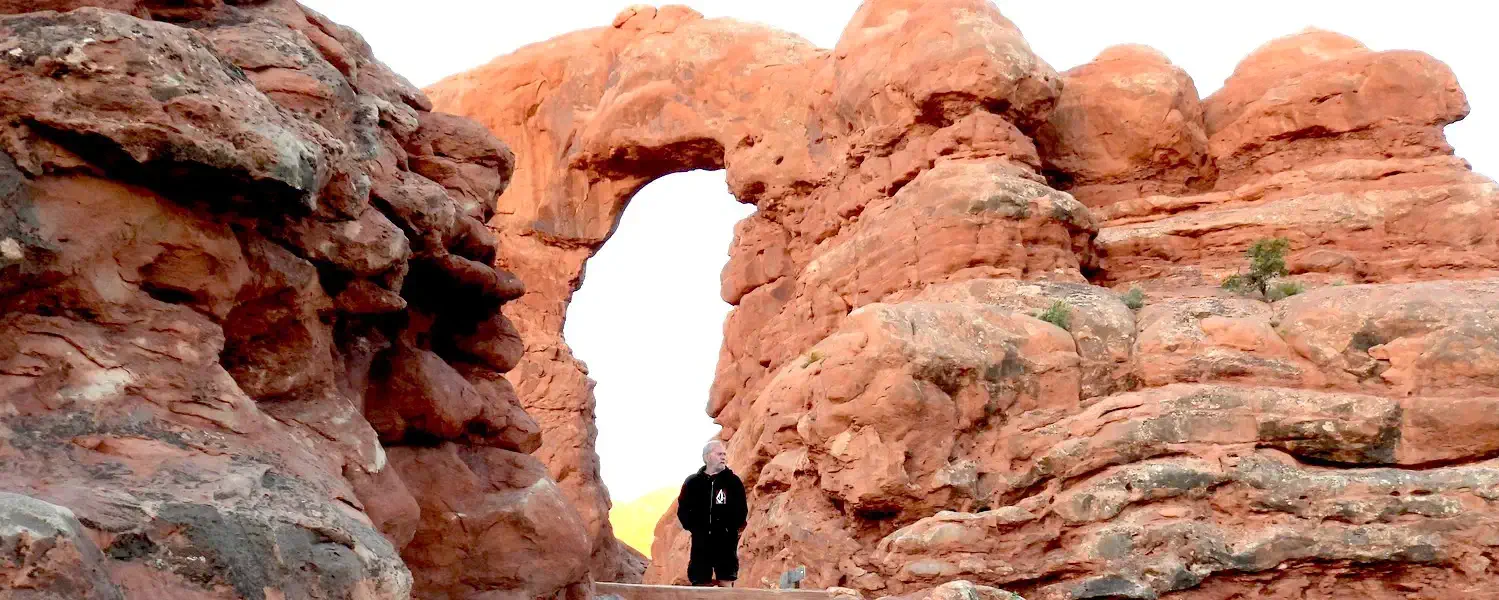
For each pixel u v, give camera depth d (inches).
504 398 493.7
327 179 332.2
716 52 1485.0
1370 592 796.6
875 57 1285.7
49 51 271.3
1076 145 1318.9
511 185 1576.0
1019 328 947.3
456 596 406.3
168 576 232.8
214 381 290.4
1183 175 1304.1
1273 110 1282.0
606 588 514.6
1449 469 818.8
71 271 272.1
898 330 909.8
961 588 709.3
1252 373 908.6
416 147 472.1
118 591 214.7
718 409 1379.2
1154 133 1293.1
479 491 424.2
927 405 887.1
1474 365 854.5
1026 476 879.7
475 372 493.4
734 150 1433.3
